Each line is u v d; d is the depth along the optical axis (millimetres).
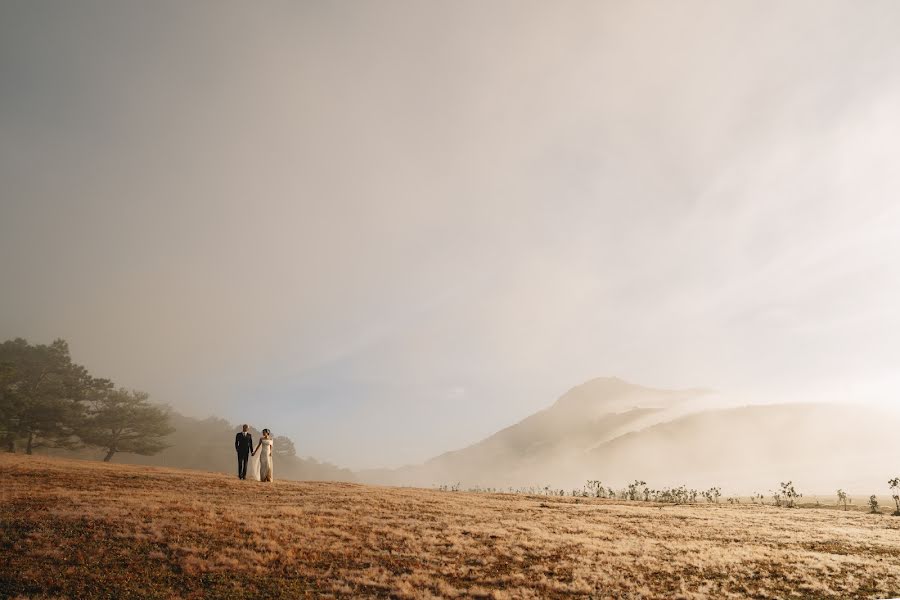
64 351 78875
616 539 17828
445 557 13977
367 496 25141
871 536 20891
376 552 13906
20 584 9977
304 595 10570
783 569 14500
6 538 12281
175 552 12383
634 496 57750
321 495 24125
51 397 70812
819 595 12398
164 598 9930
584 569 13578
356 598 10570
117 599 9719
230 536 14055
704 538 18922
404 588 11219
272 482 29016
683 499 58812
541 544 16172
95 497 17609
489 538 16578
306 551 13438
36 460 29703
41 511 14805
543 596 11414
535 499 33938
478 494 35750
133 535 13258
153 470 31578
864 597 12297
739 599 11859
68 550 11883
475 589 11586
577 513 24594
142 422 83000
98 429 77688
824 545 18391
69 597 9609
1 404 61469
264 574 11562
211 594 10281
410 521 18641
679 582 12922
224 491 22672
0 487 18188
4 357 71875
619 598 11539
